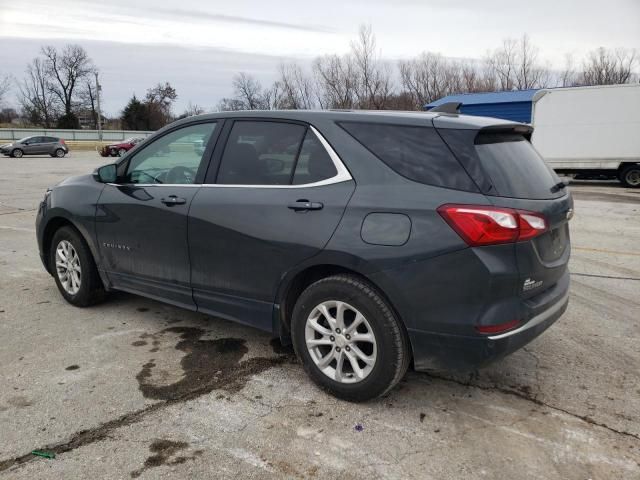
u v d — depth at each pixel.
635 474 2.58
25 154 35.25
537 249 2.88
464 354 2.81
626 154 16.34
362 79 42.84
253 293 3.49
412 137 3.02
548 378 3.57
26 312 4.68
